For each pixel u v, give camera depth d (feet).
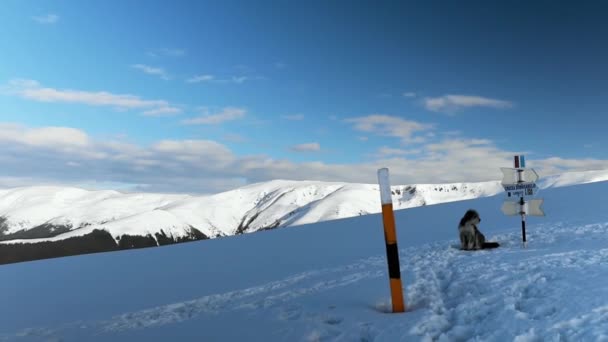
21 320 24.71
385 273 25.96
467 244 32.55
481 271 22.09
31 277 43.32
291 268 35.42
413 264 28.73
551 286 16.44
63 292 33.19
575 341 10.93
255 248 53.21
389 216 16.96
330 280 26.32
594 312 12.57
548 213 53.78
